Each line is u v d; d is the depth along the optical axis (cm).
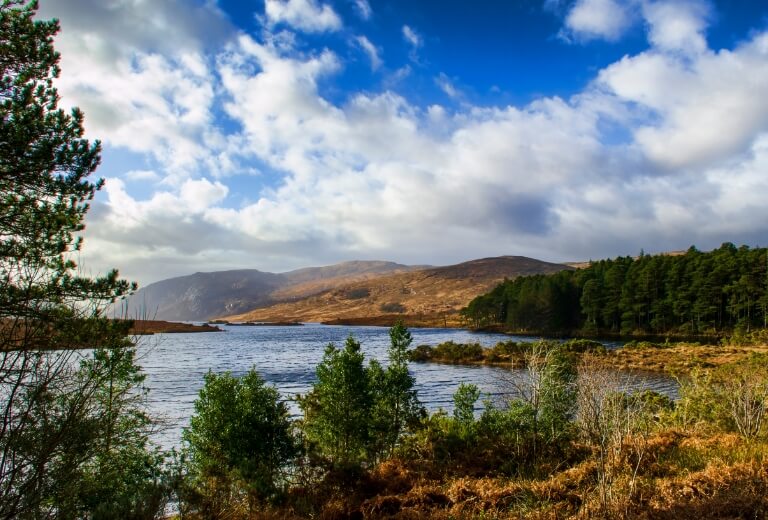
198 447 1301
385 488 1283
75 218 925
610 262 12738
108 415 946
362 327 18112
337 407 1481
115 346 903
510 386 2022
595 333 10081
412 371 5028
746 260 8762
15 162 839
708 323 8825
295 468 1384
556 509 990
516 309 11875
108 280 923
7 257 818
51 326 786
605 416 1099
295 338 11381
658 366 4797
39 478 723
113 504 902
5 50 853
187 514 1048
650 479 1120
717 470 1093
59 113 917
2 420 693
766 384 1688
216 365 5641
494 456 1474
